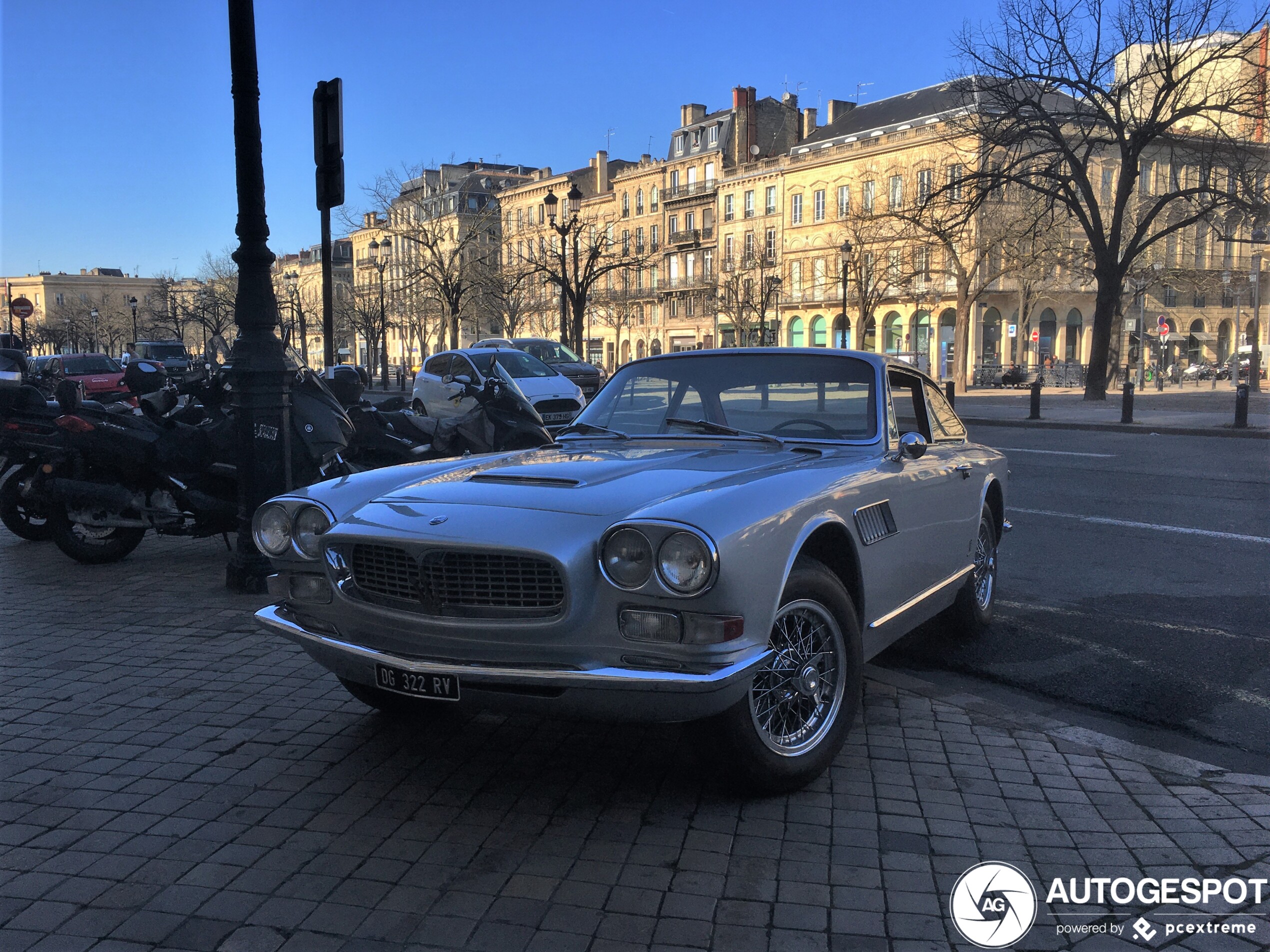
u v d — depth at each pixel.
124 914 2.59
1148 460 13.32
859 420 4.01
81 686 4.46
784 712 3.26
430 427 8.18
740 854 2.89
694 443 4.02
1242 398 17.47
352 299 75.94
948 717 4.05
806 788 3.34
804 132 69.19
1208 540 7.70
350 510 3.44
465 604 3.00
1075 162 26.31
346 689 4.10
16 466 8.09
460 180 88.94
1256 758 3.67
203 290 72.69
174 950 2.43
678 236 73.12
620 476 3.33
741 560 2.80
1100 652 4.95
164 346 34.25
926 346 57.97
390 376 71.94
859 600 3.55
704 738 3.07
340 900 2.65
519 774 3.49
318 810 3.21
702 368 4.39
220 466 6.79
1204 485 10.74
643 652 2.82
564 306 32.97
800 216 63.75
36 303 140.38
